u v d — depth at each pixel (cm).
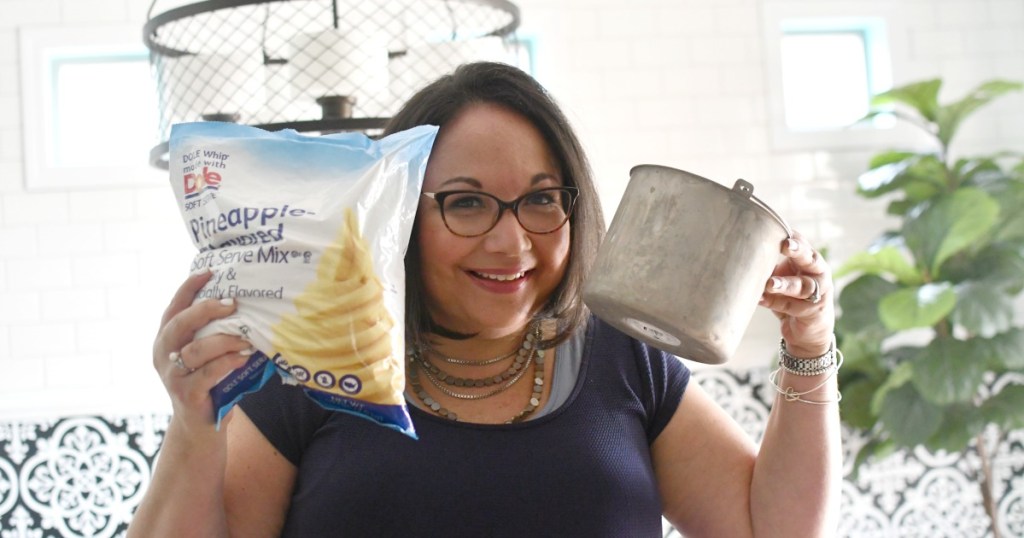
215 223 104
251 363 104
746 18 344
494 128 117
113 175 320
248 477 122
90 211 319
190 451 109
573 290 127
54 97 332
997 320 296
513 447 121
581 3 336
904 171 320
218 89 192
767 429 130
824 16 348
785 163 343
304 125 168
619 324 114
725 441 134
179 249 321
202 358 101
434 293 120
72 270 318
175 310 104
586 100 335
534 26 333
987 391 339
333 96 184
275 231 101
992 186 318
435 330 126
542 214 119
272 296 100
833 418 126
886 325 295
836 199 345
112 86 335
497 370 127
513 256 115
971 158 323
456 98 120
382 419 101
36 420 314
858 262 314
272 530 123
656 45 339
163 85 199
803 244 113
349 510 118
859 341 318
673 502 135
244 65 194
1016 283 310
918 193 325
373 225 102
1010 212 317
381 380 100
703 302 105
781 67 344
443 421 122
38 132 320
